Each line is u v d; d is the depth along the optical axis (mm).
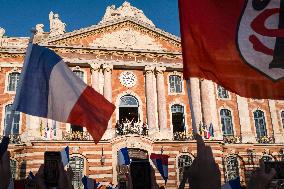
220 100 37125
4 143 5293
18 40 36750
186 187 32094
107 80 35031
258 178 3131
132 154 32344
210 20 5180
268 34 5109
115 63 35562
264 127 37406
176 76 37281
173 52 36812
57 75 7152
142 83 36375
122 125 34219
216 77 5078
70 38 35219
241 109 37156
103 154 31547
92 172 30984
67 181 4188
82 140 31484
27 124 32531
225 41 5137
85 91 7379
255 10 5180
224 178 33688
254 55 5078
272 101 38188
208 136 33688
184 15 5188
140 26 37344
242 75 5066
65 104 7176
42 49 7152
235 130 36469
